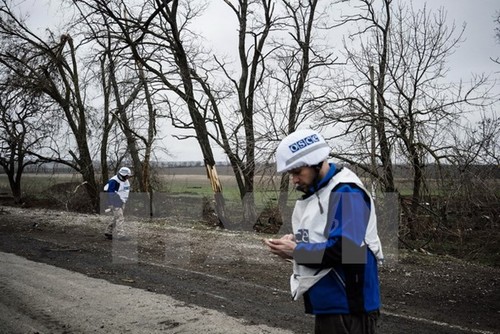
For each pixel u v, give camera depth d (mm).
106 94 19812
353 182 2855
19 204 25609
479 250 11781
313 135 2992
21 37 21156
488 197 12188
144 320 6141
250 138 15742
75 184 23906
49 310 6582
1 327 5945
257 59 18266
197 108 18234
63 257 10750
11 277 8477
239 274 9164
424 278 8805
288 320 6234
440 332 5926
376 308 2854
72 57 22531
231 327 5875
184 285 8227
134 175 20734
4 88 21656
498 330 6035
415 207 12570
